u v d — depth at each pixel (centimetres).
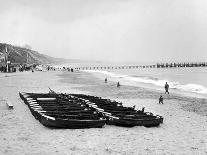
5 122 1981
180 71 15550
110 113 2136
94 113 2092
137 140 1648
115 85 5572
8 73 8450
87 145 1506
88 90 4575
